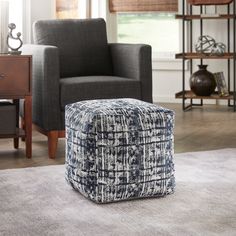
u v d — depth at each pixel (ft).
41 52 13.38
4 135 13.25
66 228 8.54
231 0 20.02
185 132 16.30
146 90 14.20
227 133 16.16
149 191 9.90
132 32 22.61
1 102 13.82
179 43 22.12
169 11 22.00
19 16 18.16
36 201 9.89
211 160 12.78
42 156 13.58
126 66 14.69
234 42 19.92
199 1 20.21
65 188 10.69
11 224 8.71
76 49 15.48
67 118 10.51
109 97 13.79
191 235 8.17
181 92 20.77
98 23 15.90
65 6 20.18
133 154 9.71
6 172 11.85
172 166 10.16
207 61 21.85
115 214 9.20
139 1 22.12
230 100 21.66
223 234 8.20
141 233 8.29
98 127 9.55
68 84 13.42
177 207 9.50
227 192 10.32
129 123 9.66
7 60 13.05
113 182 9.67
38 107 13.78
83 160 9.84
